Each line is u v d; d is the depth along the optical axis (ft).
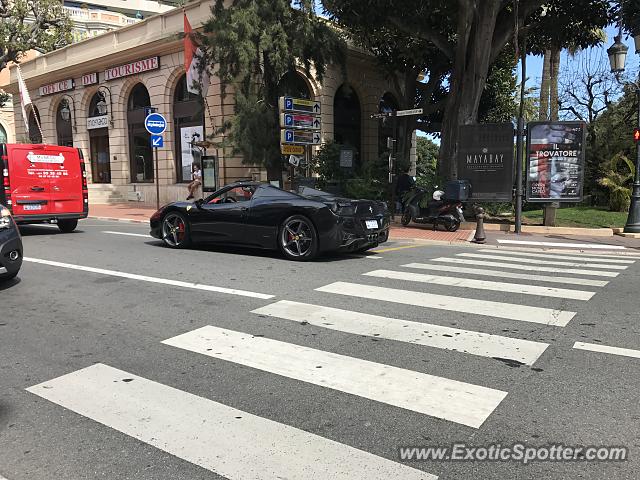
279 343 15.53
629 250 37.01
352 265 28.66
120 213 67.00
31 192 42.22
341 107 84.48
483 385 12.51
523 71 52.42
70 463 9.45
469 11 51.03
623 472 8.98
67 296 21.54
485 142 47.80
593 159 71.05
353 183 58.65
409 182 60.95
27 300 20.95
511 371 13.35
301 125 52.75
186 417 11.06
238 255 32.17
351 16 55.88
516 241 40.91
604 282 24.31
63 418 11.10
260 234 31.01
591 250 37.32
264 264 28.81
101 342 15.84
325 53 58.23
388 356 14.44
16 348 15.40
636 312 18.84
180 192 76.59
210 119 70.59
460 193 46.50
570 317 18.17
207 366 13.84
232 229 32.09
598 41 61.46
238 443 10.01
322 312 18.80
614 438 10.09
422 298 20.86
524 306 19.66
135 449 9.86
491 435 10.24
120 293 21.97
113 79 84.89
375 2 51.65
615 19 52.03
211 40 57.52
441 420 10.84
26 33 100.27
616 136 71.56
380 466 9.20
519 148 45.68
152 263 29.19
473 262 30.14
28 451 9.87
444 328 16.90
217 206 32.86
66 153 44.57
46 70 99.55
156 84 78.48
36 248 35.60
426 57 75.61
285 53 54.19
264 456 9.53
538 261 31.01
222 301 20.45
